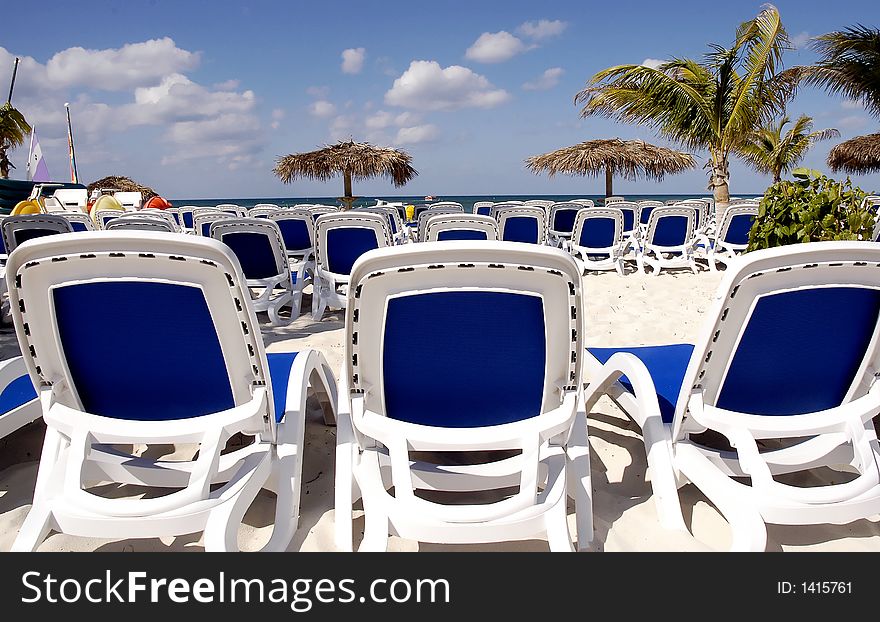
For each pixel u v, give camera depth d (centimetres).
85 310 160
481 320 160
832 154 2516
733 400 187
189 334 165
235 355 171
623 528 203
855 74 1269
